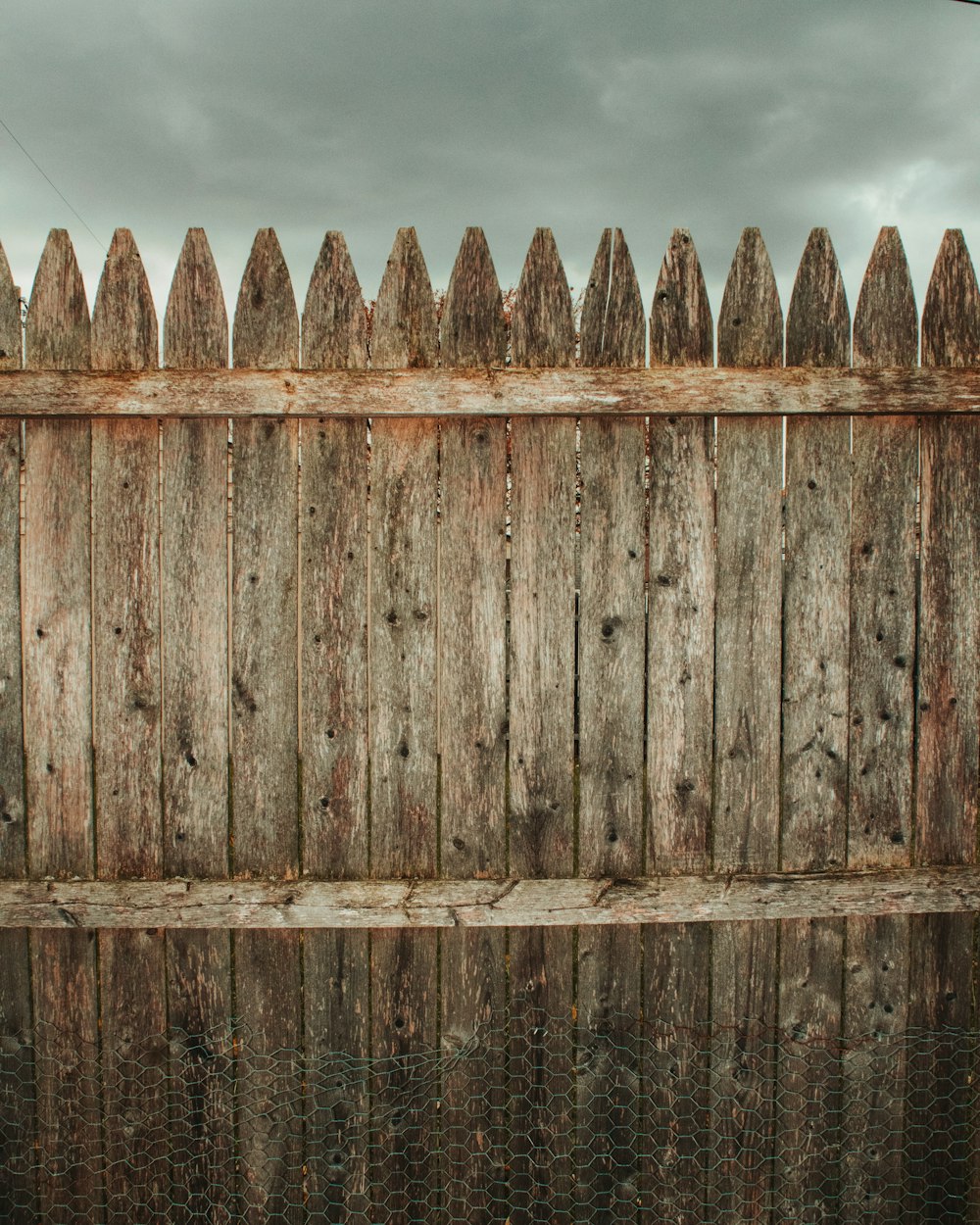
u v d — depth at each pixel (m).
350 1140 2.75
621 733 2.72
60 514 2.70
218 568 2.70
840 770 2.75
